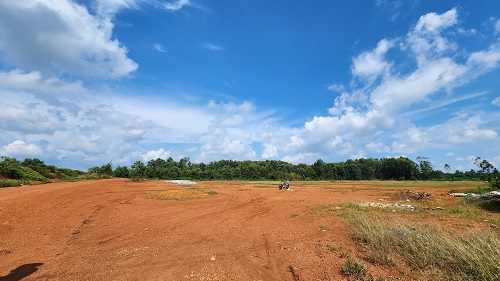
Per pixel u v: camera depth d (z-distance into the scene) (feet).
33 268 20.04
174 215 43.04
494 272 17.78
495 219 37.35
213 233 31.94
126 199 58.70
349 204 54.03
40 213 39.01
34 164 127.95
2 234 28.30
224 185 130.11
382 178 305.94
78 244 26.50
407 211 45.98
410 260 20.99
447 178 276.41
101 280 18.10
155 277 18.72
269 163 299.17
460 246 20.63
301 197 74.74
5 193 56.08
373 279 18.28
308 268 20.84
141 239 28.78
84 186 80.38
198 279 18.58
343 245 26.21
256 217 43.70
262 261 22.66
